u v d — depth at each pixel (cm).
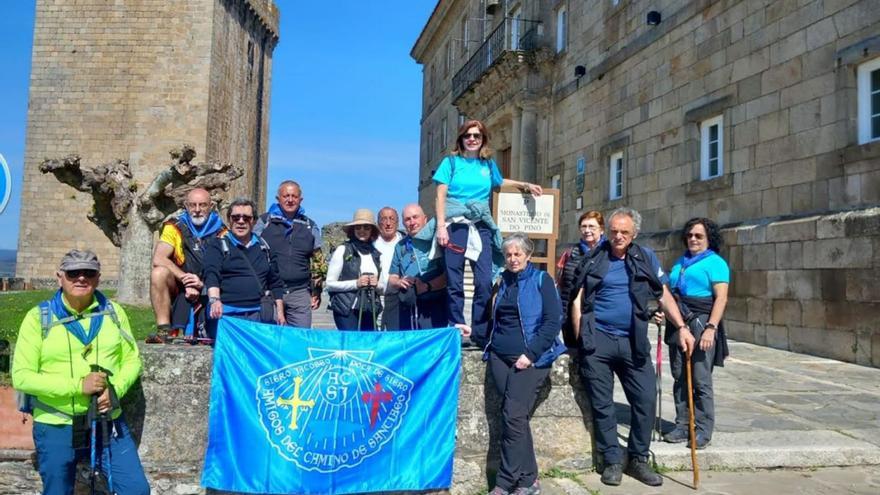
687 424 570
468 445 522
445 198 584
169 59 3344
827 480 525
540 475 528
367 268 627
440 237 567
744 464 549
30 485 478
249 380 482
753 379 846
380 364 501
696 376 561
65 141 3353
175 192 1627
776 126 1123
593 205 1770
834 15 1009
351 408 494
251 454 477
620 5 1658
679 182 1391
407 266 614
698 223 577
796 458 555
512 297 491
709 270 561
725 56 1257
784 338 1072
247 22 3934
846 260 959
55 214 3328
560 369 538
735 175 1219
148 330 1027
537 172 2084
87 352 418
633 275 511
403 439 500
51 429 420
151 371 490
